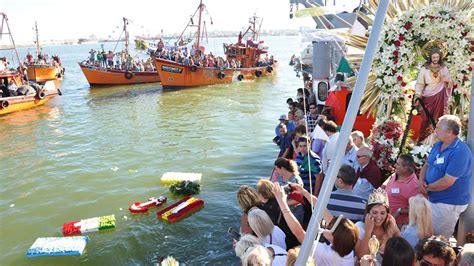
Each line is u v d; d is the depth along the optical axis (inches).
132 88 1387.8
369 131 354.9
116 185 436.5
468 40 258.8
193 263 274.7
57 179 465.7
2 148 623.2
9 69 1058.1
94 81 1438.2
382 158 262.5
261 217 181.3
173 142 619.2
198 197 387.5
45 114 916.6
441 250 135.9
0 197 416.2
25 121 837.8
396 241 134.2
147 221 339.0
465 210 178.1
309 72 737.0
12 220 358.9
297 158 299.7
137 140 641.6
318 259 151.9
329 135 265.6
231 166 486.0
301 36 215.0
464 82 262.1
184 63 1337.4
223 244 297.0
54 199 404.2
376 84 278.5
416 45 270.5
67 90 1373.0
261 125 725.9
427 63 258.7
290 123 434.0
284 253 169.5
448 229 179.8
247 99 1068.5
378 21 92.0
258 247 148.6
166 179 443.5
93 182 450.0
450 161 171.9
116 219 346.9
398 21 268.7
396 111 286.2
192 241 303.4
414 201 163.6
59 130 744.3
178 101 1069.8
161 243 303.3
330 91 423.5
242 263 148.3
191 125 747.4
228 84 1422.2
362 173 230.5
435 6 263.7
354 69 339.3
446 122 172.9
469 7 267.9
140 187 427.2
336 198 194.5
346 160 252.8
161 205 372.2
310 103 515.8
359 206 191.8
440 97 258.8
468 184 174.6
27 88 996.6
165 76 1299.2
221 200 378.0
